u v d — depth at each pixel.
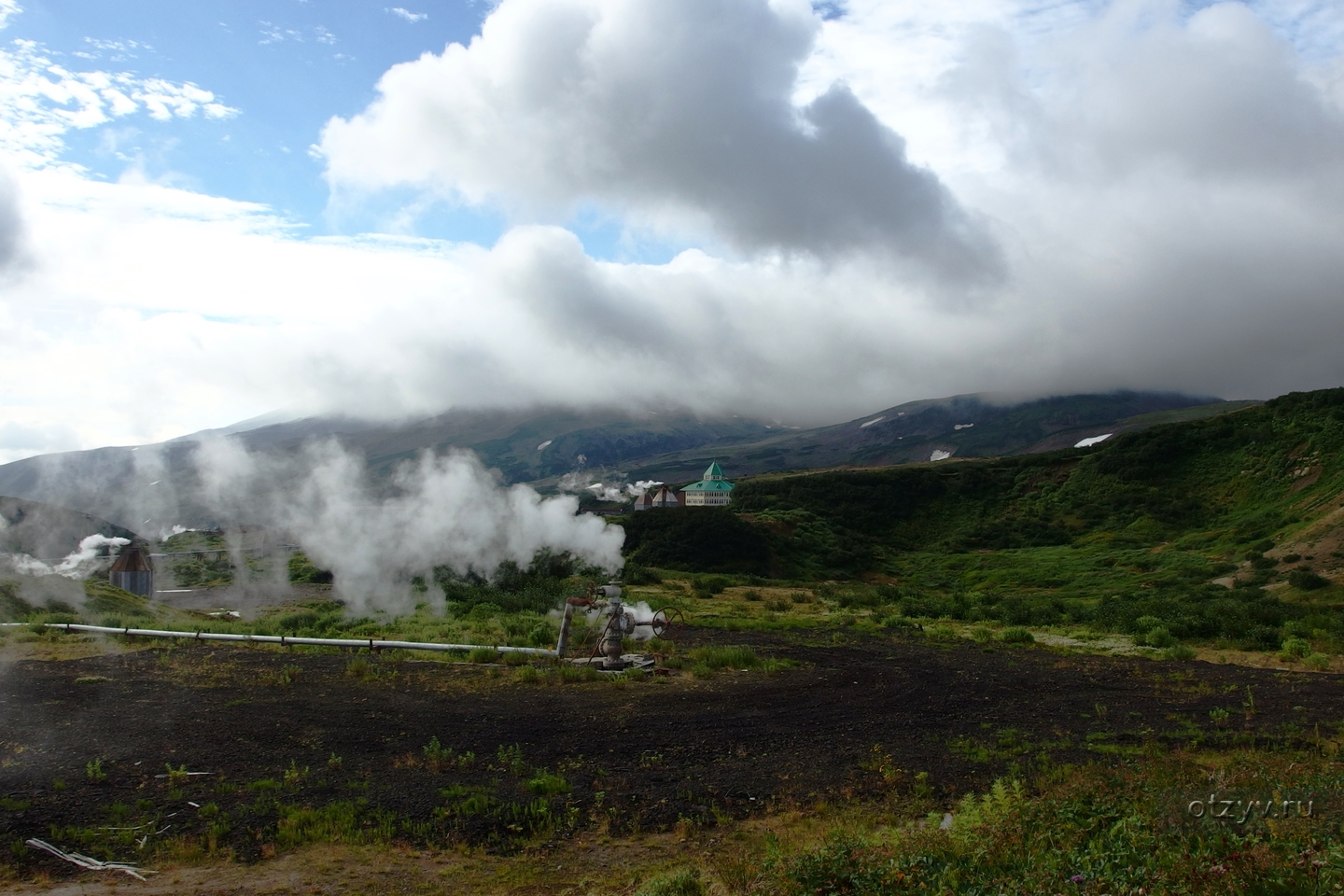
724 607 44.75
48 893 9.26
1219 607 36.69
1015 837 9.20
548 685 21.28
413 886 9.66
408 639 28.09
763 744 15.90
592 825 11.59
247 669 22.08
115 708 17.36
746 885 8.87
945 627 36.31
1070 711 18.91
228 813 11.63
